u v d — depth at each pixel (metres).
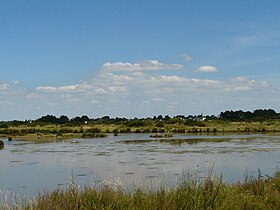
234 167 36.72
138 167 37.66
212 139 84.81
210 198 12.75
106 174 32.88
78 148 64.50
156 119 159.75
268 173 31.92
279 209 13.03
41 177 32.12
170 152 54.50
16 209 13.62
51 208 12.37
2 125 140.75
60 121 172.75
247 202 13.11
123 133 125.12
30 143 80.06
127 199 12.91
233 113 188.38
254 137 91.31
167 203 12.38
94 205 12.21
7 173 34.94
